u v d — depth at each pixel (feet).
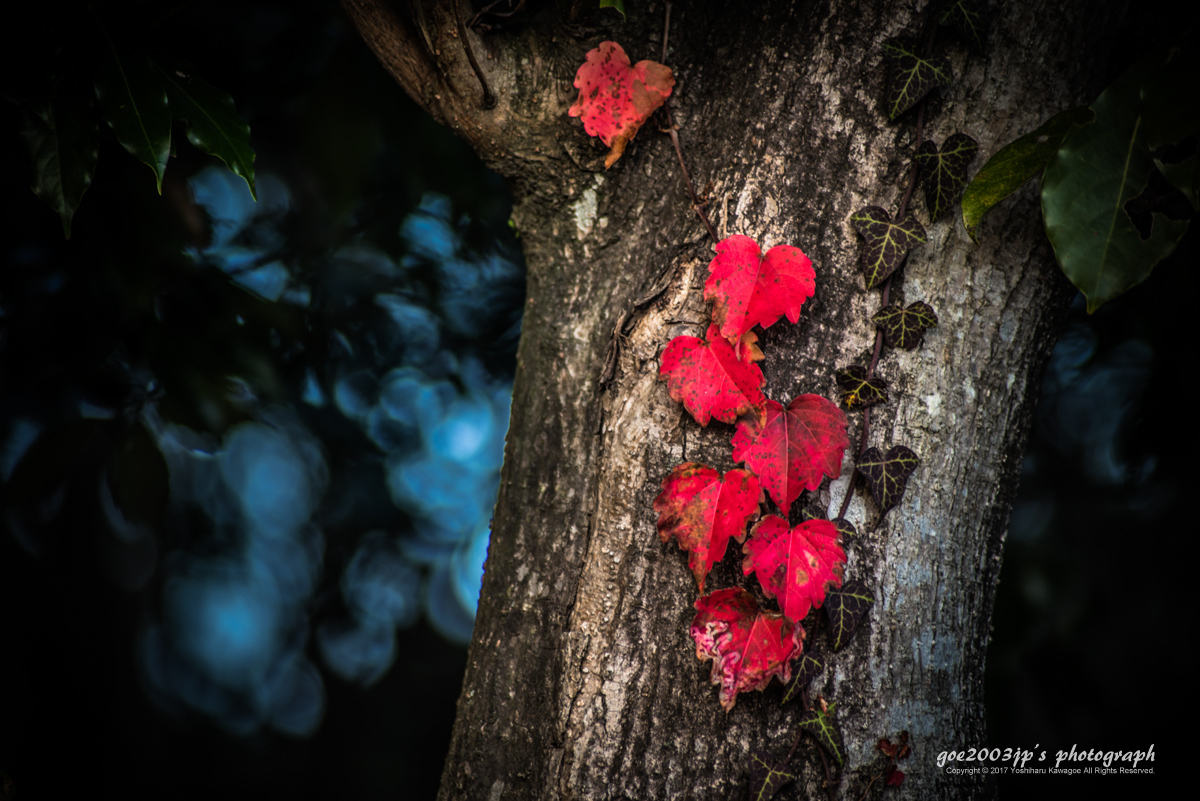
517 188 7.51
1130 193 7.09
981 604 7.38
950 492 7.32
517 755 7.28
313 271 10.78
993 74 7.28
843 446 7.20
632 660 7.25
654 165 7.38
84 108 7.43
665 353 7.25
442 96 7.41
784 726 7.22
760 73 7.33
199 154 8.24
